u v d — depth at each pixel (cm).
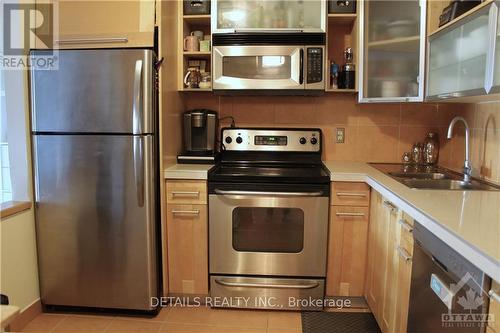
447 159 255
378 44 234
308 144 267
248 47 238
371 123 273
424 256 137
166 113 230
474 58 166
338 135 275
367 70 237
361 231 228
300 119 276
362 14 232
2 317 75
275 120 277
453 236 110
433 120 268
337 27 268
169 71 234
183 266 237
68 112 212
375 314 206
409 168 247
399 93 231
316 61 238
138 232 217
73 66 209
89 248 222
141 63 205
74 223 221
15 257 210
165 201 230
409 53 226
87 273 225
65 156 215
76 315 229
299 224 227
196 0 249
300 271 231
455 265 112
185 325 220
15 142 217
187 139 263
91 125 211
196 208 230
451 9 194
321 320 225
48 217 222
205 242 233
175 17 246
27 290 220
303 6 241
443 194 163
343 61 271
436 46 208
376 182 199
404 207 153
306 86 240
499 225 116
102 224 219
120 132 210
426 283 134
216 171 236
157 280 229
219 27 244
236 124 279
